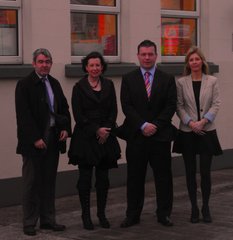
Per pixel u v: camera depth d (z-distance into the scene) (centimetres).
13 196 798
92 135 662
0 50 803
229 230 680
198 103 705
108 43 930
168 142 694
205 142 705
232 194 884
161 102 684
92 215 750
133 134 687
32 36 811
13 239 644
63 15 842
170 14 1010
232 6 1081
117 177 920
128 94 688
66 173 853
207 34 1053
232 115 1088
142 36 948
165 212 704
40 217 682
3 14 802
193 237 653
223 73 1072
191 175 716
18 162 799
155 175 703
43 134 652
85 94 668
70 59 855
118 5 933
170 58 1016
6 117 786
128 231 679
